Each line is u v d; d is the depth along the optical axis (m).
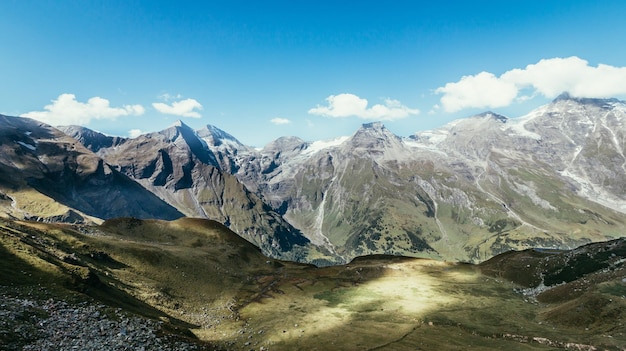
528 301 111.50
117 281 84.31
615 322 79.19
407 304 110.00
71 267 64.69
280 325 88.44
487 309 103.31
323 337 80.56
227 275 125.50
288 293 120.75
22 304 44.41
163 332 50.38
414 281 139.25
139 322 51.41
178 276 107.25
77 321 45.12
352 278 142.38
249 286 123.50
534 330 83.75
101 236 116.69
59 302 49.06
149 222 157.88
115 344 41.12
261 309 102.56
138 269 99.50
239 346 72.88
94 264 87.62
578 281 110.81
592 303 87.50
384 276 146.88
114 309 53.00
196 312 90.88
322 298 117.62
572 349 71.88
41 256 62.09
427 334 83.25
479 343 77.44
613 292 91.00
